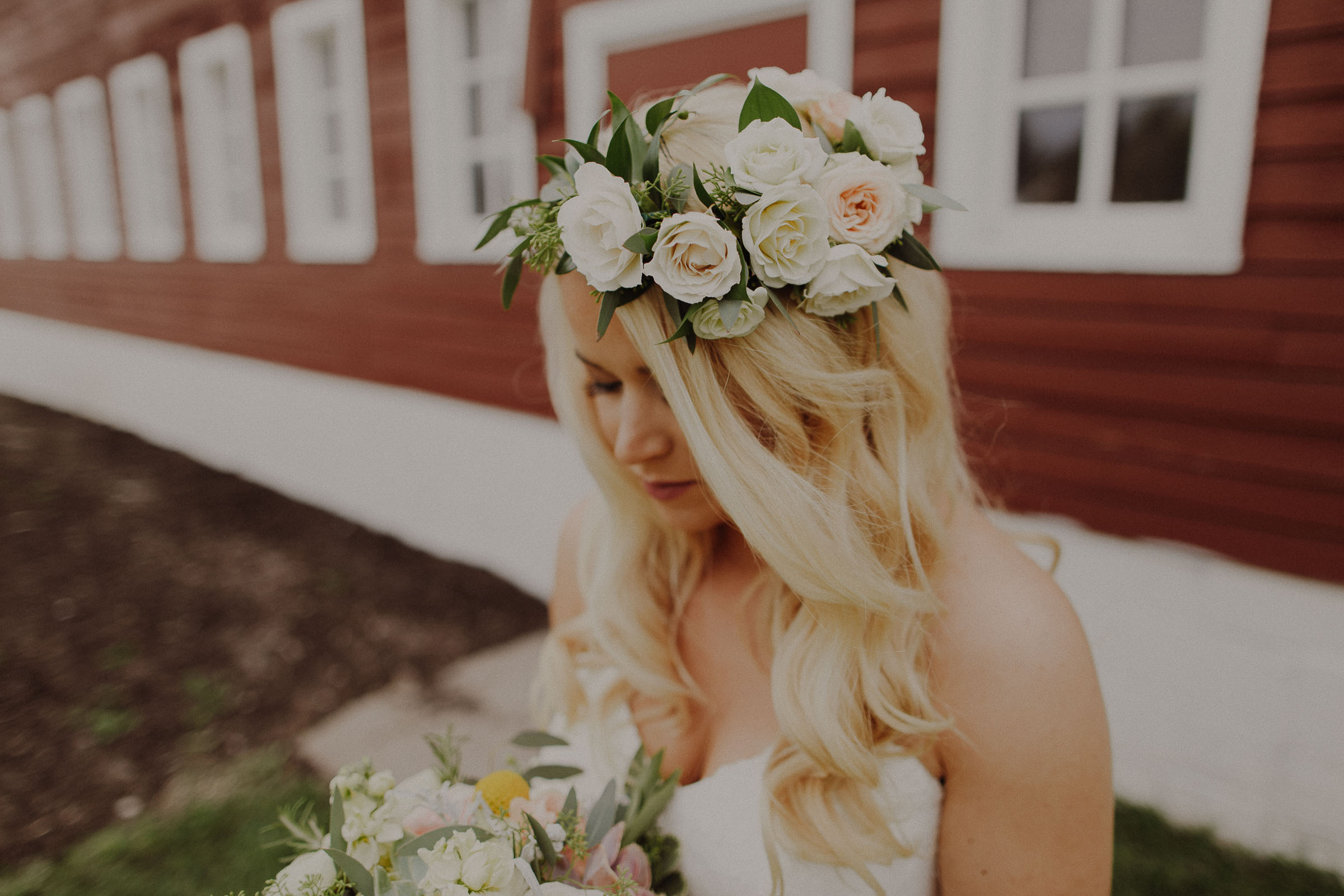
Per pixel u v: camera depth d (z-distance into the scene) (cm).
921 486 104
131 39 792
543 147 446
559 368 128
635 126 95
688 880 110
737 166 91
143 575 514
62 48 924
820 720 98
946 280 320
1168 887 248
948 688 97
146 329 870
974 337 318
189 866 269
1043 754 91
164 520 617
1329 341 249
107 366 949
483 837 87
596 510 149
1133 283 281
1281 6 243
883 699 97
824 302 94
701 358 95
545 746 112
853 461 101
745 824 106
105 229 970
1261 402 263
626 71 404
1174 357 277
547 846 89
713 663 124
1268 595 269
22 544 562
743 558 124
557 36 426
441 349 538
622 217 89
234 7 647
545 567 490
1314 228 247
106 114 871
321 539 578
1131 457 290
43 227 1075
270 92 632
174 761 331
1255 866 258
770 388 97
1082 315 292
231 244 730
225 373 753
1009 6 292
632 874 98
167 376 838
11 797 310
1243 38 250
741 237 94
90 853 277
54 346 1068
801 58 343
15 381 1184
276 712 366
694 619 127
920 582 97
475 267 504
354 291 594
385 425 589
